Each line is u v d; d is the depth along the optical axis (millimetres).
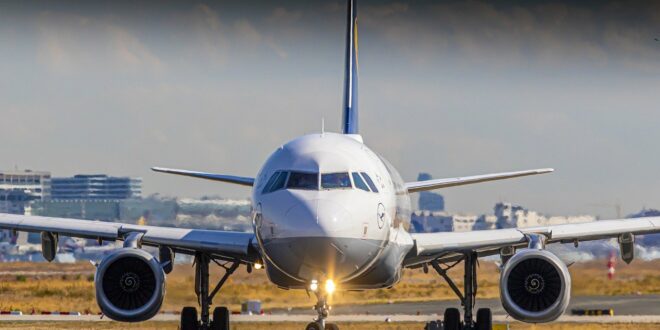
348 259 106062
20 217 125125
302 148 112125
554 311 115625
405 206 125875
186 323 126500
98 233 123125
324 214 104125
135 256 115688
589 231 124688
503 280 116500
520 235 123375
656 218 127750
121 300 116812
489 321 127812
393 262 116625
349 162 110188
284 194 106938
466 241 123000
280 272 112188
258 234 109125
